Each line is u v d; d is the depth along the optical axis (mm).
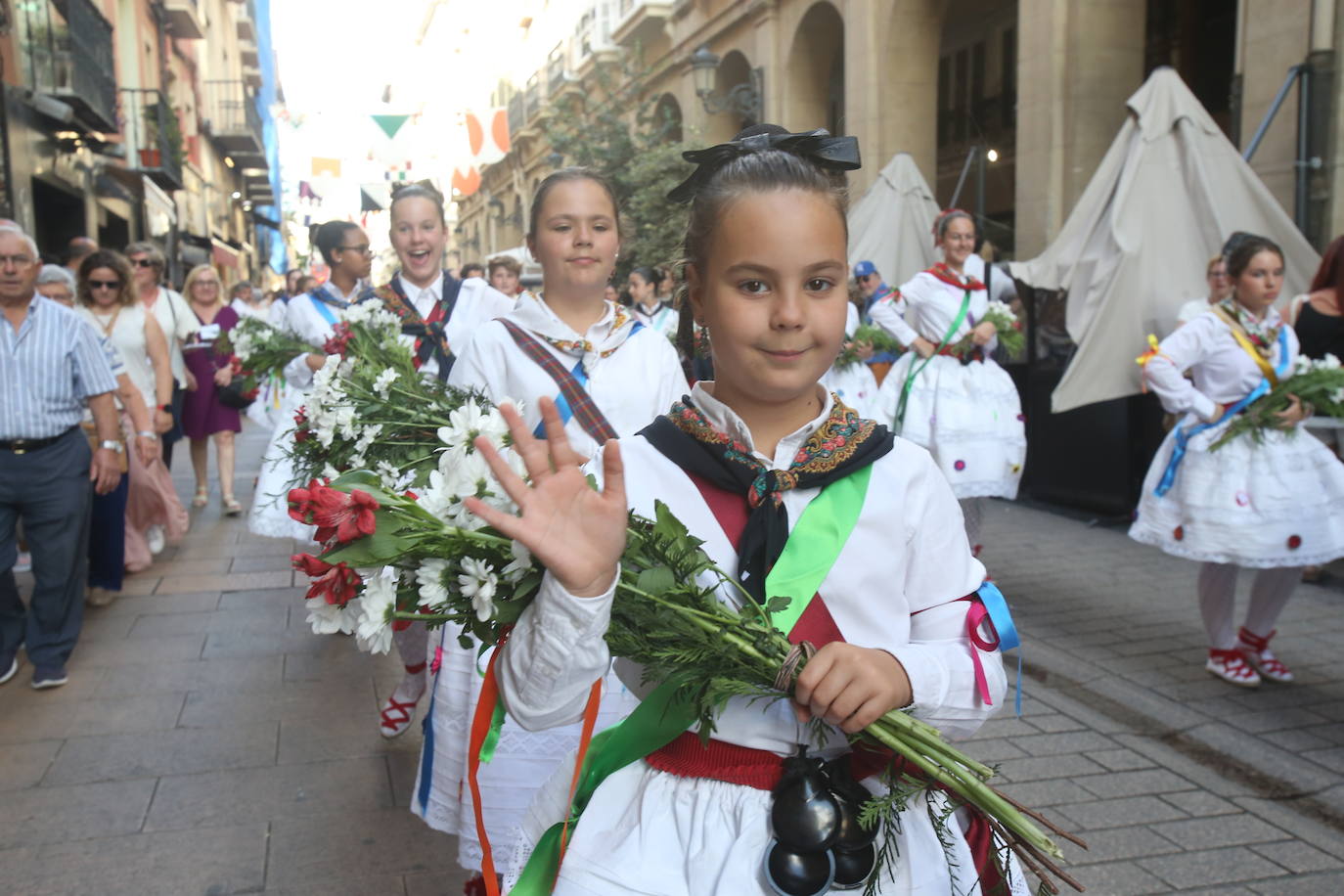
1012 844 1542
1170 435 4934
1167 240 7270
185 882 3197
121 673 5074
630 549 1403
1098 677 4910
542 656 1289
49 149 15430
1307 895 3078
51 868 3277
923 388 6012
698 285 1608
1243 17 8234
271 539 8094
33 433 4699
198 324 9109
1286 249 7199
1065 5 10117
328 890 3162
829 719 1351
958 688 1460
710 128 17781
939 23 13242
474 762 1464
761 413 1562
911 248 10719
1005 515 8648
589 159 17125
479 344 3025
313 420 2758
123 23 22422
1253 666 4891
